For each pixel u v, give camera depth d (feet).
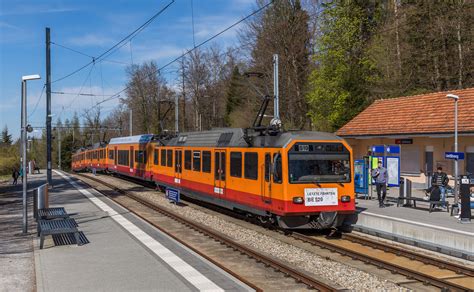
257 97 169.07
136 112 225.97
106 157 157.28
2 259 38.22
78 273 32.73
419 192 81.92
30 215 66.39
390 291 30.83
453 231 41.01
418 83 134.21
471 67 120.88
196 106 204.23
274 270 35.86
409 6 132.26
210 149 67.00
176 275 31.96
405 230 45.44
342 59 133.28
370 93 138.21
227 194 61.31
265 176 51.57
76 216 61.21
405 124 87.04
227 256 40.81
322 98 135.03
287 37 146.51
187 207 74.38
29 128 51.37
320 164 49.47
